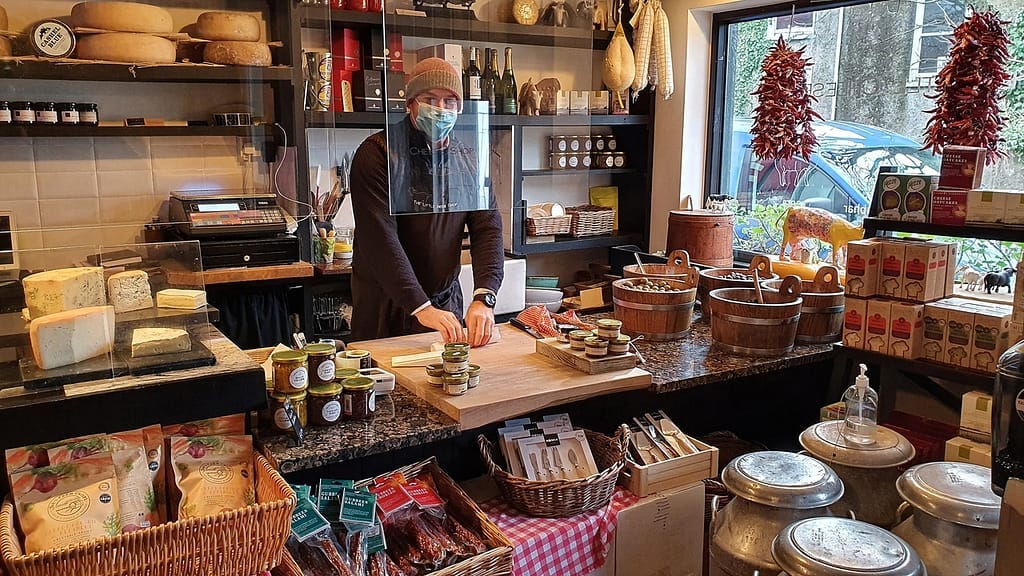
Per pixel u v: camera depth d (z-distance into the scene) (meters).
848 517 2.04
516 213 4.02
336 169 3.92
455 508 1.92
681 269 2.93
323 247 3.61
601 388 2.14
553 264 4.81
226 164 3.69
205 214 3.32
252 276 3.32
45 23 2.94
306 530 1.62
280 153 3.57
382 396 2.05
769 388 2.87
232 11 3.46
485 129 2.48
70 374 1.50
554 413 2.32
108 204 3.50
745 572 1.84
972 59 2.76
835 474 1.94
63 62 2.96
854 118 3.80
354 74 3.66
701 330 2.90
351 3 3.61
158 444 1.64
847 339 2.61
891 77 3.62
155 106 3.51
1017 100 3.12
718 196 4.28
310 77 3.51
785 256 3.69
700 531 2.21
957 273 3.27
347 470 2.01
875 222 2.55
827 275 2.81
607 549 2.00
